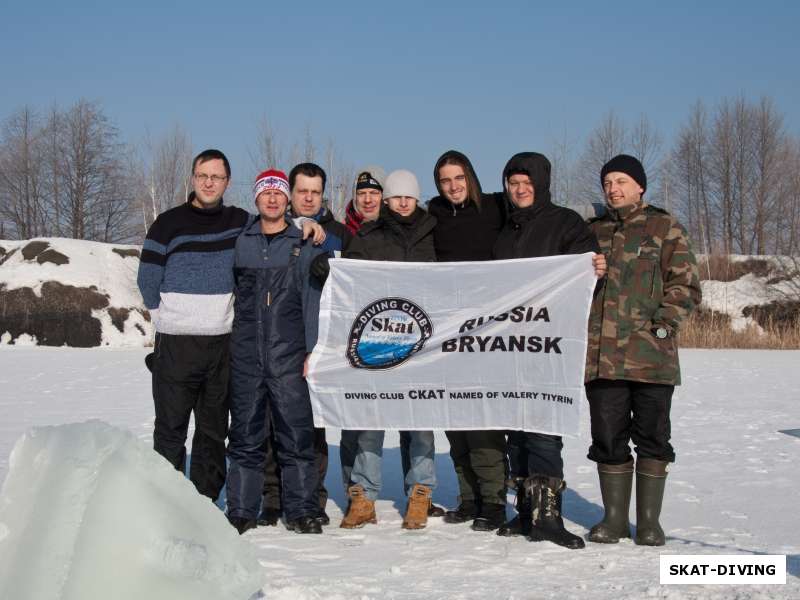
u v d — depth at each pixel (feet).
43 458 11.28
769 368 65.46
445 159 20.84
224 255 20.18
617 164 19.44
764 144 170.91
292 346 20.22
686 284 18.67
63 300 95.76
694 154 176.65
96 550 10.86
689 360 73.31
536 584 15.40
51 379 57.47
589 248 19.63
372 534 19.76
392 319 20.35
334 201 134.92
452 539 19.25
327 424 20.42
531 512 19.52
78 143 172.04
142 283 19.95
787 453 30.07
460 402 20.06
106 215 173.68
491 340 19.92
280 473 21.80
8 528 11.05
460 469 21.42
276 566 16.56
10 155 172.65
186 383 19.89
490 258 20.86
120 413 39.73
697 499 22.99
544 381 19.42
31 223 173.06
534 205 20.12
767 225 170.91
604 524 18.97
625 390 18.92
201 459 20.45
